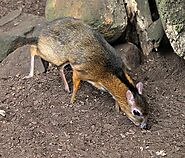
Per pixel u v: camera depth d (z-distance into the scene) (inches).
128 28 333.4
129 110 280.4
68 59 291.7
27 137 269.9
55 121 279.9
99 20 315.0
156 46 329.4
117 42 331.9
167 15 300.0
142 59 333.1
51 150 261.7
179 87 310.8
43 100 294.5
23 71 317.7
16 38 331.3
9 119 282.0
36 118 282.0
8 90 303.6
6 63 323.6
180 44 303.9
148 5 331.3
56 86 306.0
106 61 284.5
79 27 292.7
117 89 283.3
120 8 323.3
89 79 291.7
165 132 275.6
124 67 294.4
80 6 319.9
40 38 301.7
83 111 287.9
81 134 272.2
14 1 381.7
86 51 285.9
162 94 304.3
